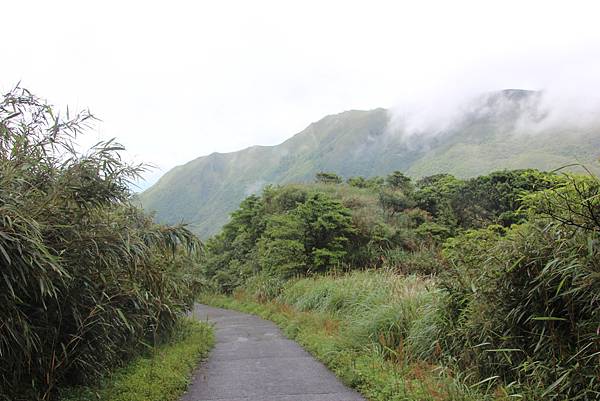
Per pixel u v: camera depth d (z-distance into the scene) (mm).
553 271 4938
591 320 4621
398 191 31469
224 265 30031
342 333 9242
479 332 6000
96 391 5703
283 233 20938
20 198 4914
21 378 5172
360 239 21422
